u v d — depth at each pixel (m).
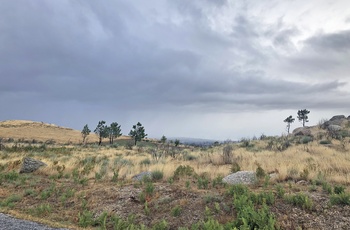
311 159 18.80
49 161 23.17
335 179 12.34
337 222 7.89
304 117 69.62
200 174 15.49
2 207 10.88
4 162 22.62
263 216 7.98
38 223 8.84
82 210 10.89
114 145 53.69
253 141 39.38
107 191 12.62
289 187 11.17
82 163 22.42
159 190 12.07
